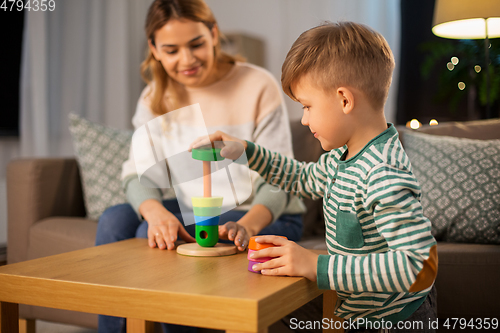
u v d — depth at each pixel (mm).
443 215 1336
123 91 3096
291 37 3055
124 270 775
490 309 1128
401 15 2574
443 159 1416
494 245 1235
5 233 2369
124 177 1308
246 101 1426
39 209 1682
